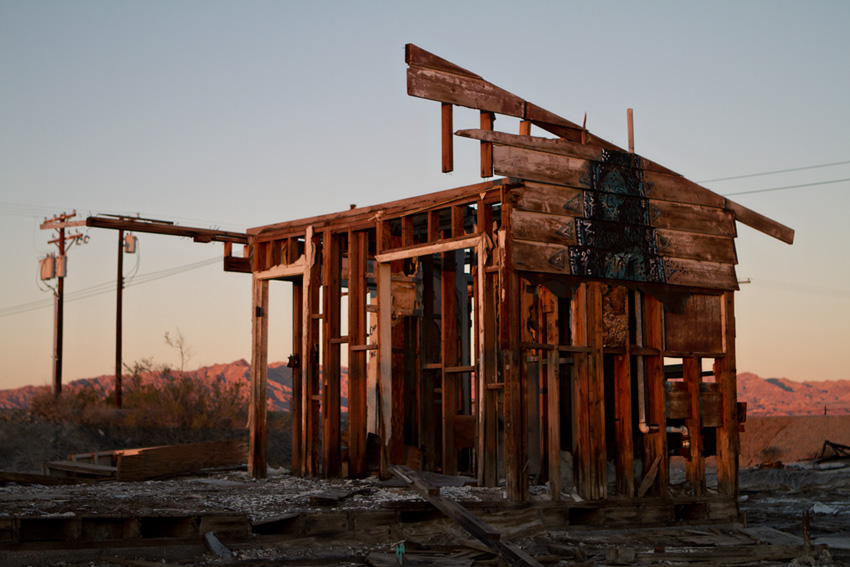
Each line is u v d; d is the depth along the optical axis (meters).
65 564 8.61
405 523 10.26
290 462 24.66
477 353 12.43
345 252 15.57
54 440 23.20
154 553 9.05
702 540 10.77
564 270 11.53
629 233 12.21
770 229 13.47
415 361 15.05
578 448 11.73
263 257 15.82
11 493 11.22
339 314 14.52
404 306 14.54
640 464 12.95
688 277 12.70
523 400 11.20
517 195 11.35
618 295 12.12
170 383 27.31
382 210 13.64
